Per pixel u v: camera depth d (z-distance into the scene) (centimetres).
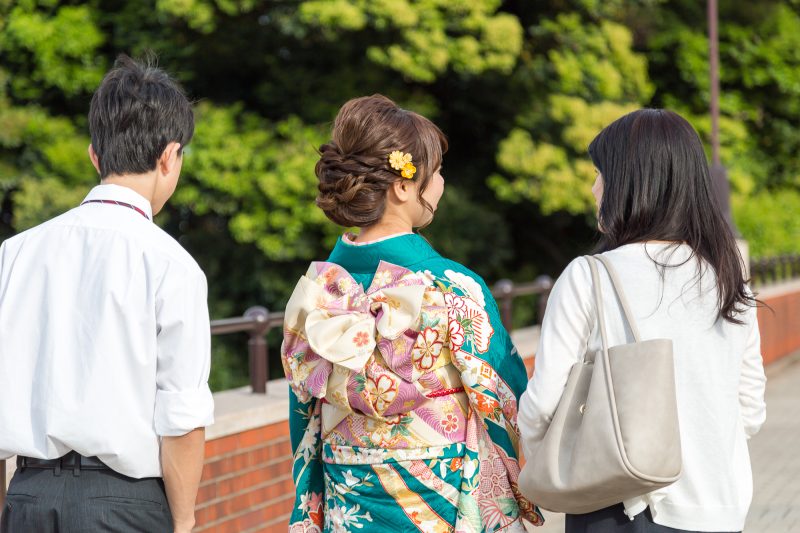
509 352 276
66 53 1812
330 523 278
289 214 1691
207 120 1725
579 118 1870
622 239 265
